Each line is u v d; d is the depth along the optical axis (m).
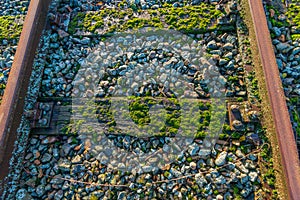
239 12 2.93
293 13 2.95
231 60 2.80
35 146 2.59
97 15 3.15
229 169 2.38
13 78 2.50
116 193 2.37
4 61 2.98
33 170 2.48
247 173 2.36
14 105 2.43
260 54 2.53
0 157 2.23
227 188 2.32
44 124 2.62
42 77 2.87
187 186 2.35
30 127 2.62
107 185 2.38
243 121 2.53
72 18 3.15
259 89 2.60
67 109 2.71
